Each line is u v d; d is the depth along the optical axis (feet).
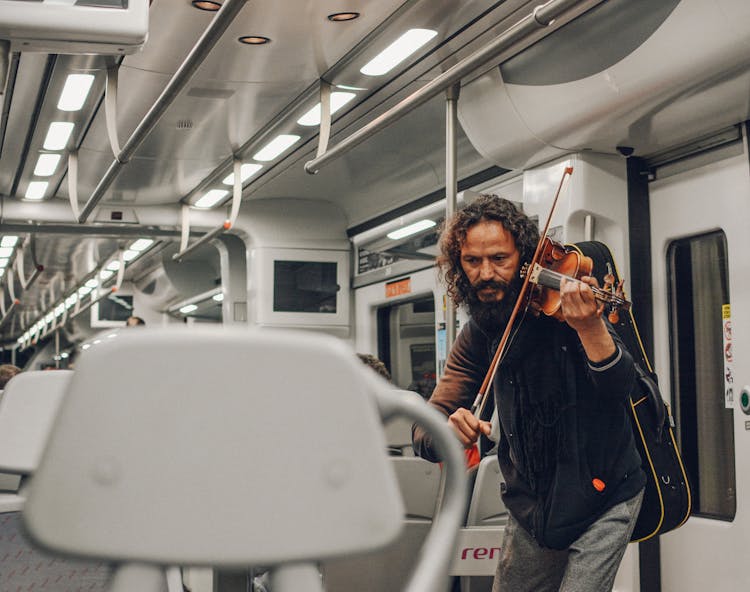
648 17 13.73
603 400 8.66
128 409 3.86
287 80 20.08
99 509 3.83
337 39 17.58
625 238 16.87
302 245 31.96
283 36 17.47
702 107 14.44
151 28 17.31
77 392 3.84
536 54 16.10
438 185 27.25
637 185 17.06
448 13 16.17
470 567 13.28
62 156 26.94
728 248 15.40
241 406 3.94
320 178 29.17
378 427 4.12
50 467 3.81
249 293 32.04
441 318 26.94
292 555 3.96
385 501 4.09
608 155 16.88
